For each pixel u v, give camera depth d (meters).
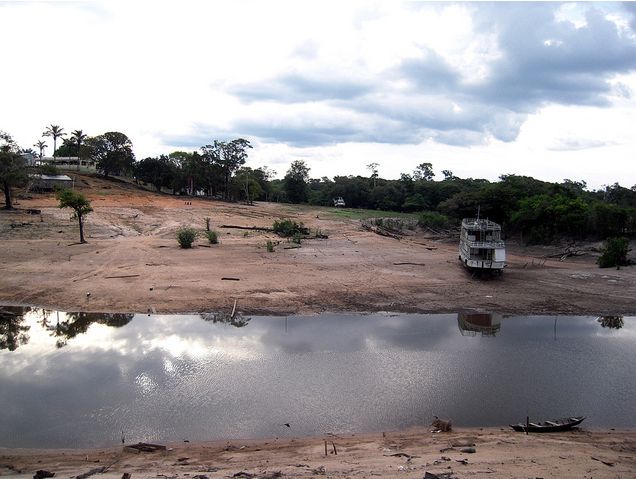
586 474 9.87
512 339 23.83
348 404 16.12
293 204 111.69
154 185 100.75
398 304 30.23
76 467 11.13
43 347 21.45
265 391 17.05
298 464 11.00
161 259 39.53
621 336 24.62
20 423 14.52
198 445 13.12
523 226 60.97
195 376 18.33
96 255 39.78
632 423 15.19
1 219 50.84
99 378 18.02
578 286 35.53
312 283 33.91
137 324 25.27
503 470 9.96
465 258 39.84
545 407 16.22
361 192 115.56
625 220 54.06
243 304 28.97
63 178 78.81
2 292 29.89
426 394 17.03
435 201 112.31
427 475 9.35
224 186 101.38
